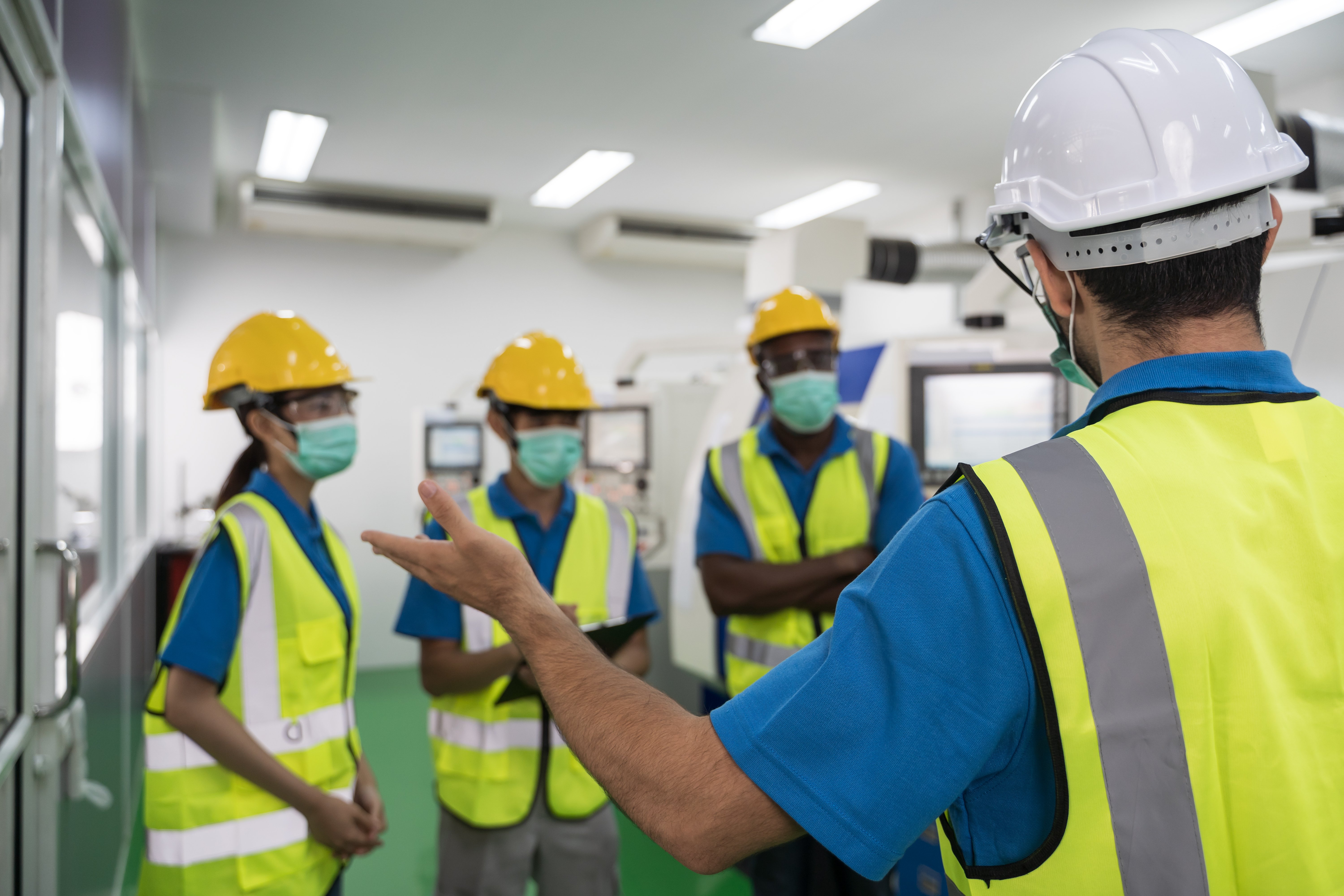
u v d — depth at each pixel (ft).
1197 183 1.70
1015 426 7.68
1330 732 1.61
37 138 4.59
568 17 10.34
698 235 19.43
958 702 1.61
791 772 1.66
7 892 4.27
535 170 15.93
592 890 5.26
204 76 11.76
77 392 8.71
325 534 4.78
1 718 4.30
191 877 4.00
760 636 6.07
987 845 1.71
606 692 1.95
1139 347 1.83
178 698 3.97
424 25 10.49
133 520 11.91
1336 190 6.50
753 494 6.19
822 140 14.46
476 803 5.13
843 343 8.84
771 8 10.15
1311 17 10.38
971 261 14.61
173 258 17.03
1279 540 1.66
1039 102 1.91
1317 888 1.53
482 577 2.17
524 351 5.59
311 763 4.29
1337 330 5.24
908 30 10.72
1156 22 10.47
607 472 12.58
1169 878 1.53
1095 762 1.53
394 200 17.16
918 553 1.70
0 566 4.35
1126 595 1.57
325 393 4.69
